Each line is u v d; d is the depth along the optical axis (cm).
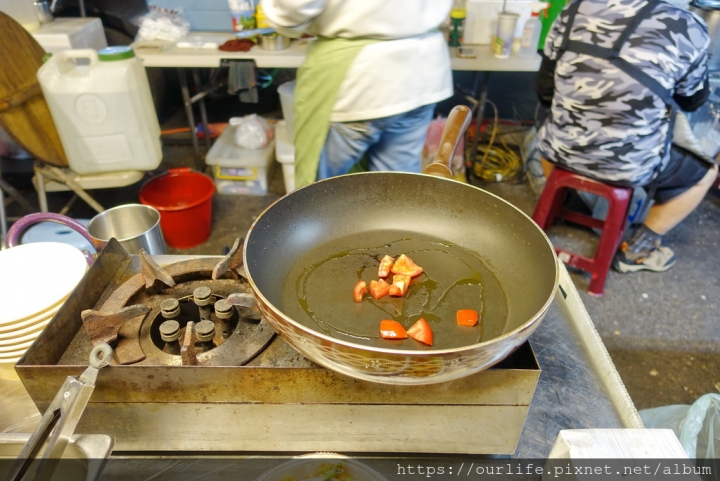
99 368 65
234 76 253
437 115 286
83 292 81
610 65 168
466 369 60
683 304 221
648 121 173
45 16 257
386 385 69
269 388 69
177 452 79
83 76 196
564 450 69
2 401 82
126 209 167
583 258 219
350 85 162
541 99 214
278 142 272
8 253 93
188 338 69
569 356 94
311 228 95
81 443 63
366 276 88
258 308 69
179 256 108
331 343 57
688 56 162
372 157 207
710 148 237
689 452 108
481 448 78
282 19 147
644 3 162
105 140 211
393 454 80
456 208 97
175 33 275
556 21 188
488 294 84
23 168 255
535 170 292
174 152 329
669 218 219
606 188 198
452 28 270
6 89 187
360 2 147
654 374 189
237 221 266
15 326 77
